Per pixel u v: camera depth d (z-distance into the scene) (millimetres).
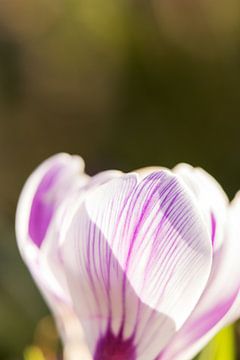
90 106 716
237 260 135
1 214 522
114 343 136
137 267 131
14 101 750
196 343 135
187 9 642
